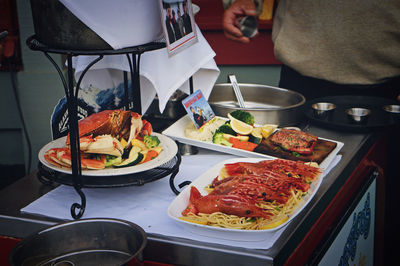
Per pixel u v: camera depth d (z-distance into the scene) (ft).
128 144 4.67
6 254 4.37
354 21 7.52
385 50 7.47
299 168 4.74
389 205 9.20
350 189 5.61
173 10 4.62
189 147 6.06
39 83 11.02
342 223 5.19
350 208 5.44
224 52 13.58
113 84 6.89
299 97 7.23
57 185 4.93
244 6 8.04
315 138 5.84
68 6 3.84
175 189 4.74
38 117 11.39
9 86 11.44
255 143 6.10
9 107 11.68
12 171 12.54
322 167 5.18
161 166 4.92
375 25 7.41
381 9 7.28
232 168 4.84
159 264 3.96
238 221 3.86
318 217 4.55
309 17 7.84
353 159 5.66
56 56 10.72
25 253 3.40
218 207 3.92
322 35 7.79
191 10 5.22
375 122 6.80
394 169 8.82
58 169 4.35
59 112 6.52
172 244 3.84
